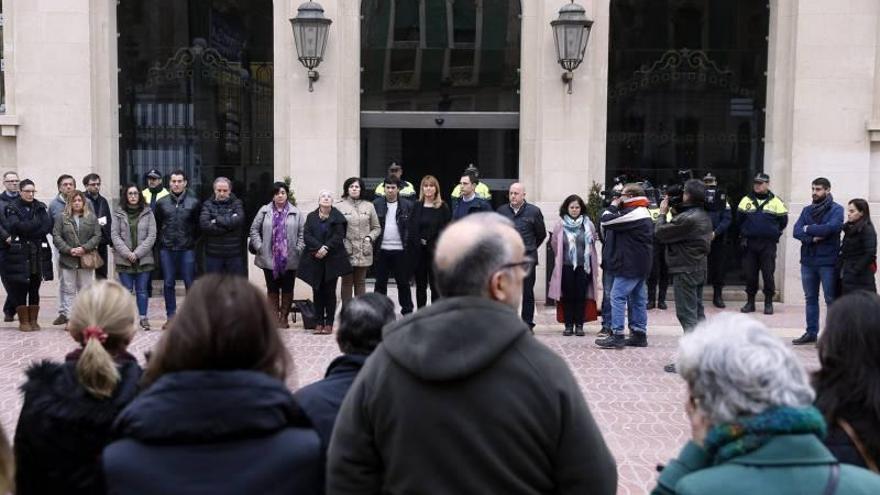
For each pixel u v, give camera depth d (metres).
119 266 11.12
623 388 8.41
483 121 13.88
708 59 13.89
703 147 13.96
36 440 2.89
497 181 13.98
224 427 2.35
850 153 13.17
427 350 2.45
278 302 11.43
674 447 6.67
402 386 2.50
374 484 2.60
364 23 13.80
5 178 11.29
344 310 3.79
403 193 12.44
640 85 13.90
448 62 13.89
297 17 12.73
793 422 2.14
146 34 13.80
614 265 10.12
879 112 13.18
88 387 2.91
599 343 10.26
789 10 13.37
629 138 13.92
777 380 2.17
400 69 13.89
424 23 13.83
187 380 2.39
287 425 2.48
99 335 3.02
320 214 10.87
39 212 11.21
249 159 13.91
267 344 2.53
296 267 11.23
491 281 2.54
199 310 2.47
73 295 11.28
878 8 13.05
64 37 13.16
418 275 11.33
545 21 13.14
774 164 13.55
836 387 2.71
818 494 2.08
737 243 13.92
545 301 13.25
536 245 10.79
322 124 13.20
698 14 13.84
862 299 2.79
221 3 13.77
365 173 13.98
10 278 11.02
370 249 11.20
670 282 13.98
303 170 13.22
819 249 10.48
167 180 13.95
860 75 13.11
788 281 13.40
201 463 2.36
